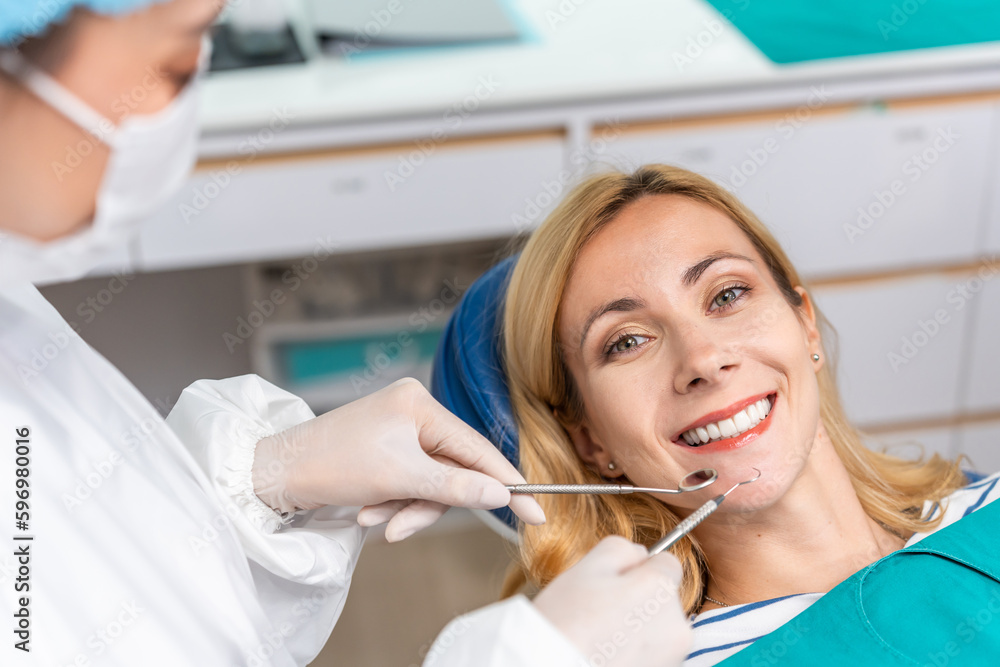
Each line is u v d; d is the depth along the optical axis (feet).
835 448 4.35
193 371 8.63
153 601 2.83
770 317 3.69
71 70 1.77
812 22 7.64
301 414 3.74
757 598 3.96
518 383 4.27
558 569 4.01
